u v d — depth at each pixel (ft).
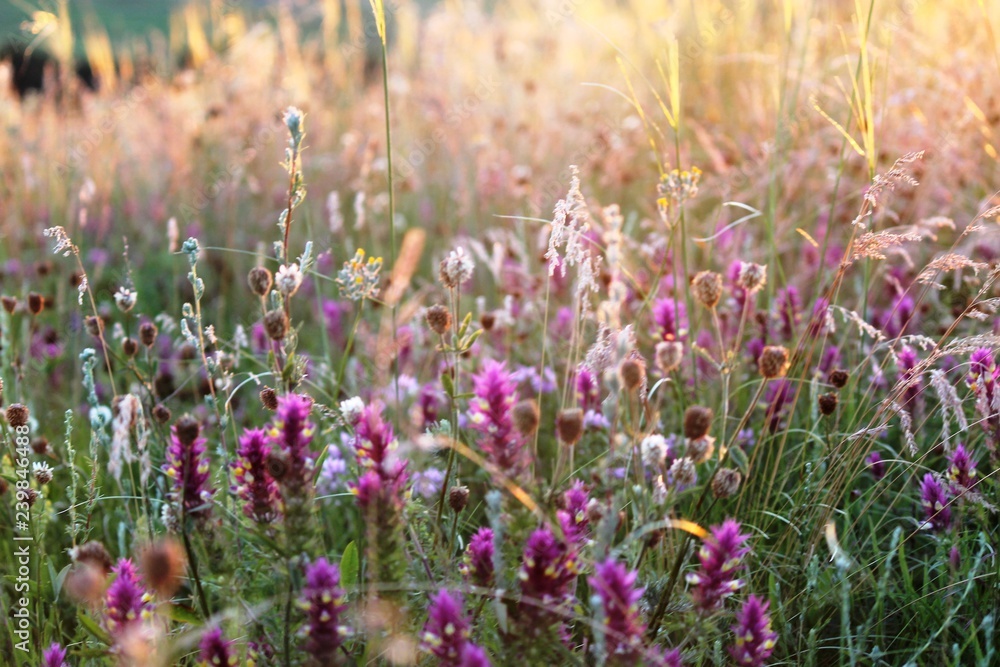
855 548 7.34
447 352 6.50
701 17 17.65
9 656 6.44
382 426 5.50
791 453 8.49
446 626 4.84
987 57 13.41
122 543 6.89
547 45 20.38
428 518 6.20
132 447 7.66
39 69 23.76
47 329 11.16
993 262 10.03
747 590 6.56
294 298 14.23
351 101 21.17
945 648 6.25
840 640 6.61
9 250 15.19
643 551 5.88
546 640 5.11
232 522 6.39
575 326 7.13
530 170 15.94
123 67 20.02
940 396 6.62
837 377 7.23
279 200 16.40
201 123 18.25
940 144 11.49
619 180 14.62
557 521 5.53
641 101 17.39
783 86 11.57
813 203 13.08
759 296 10.60
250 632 5.79
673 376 8.77
